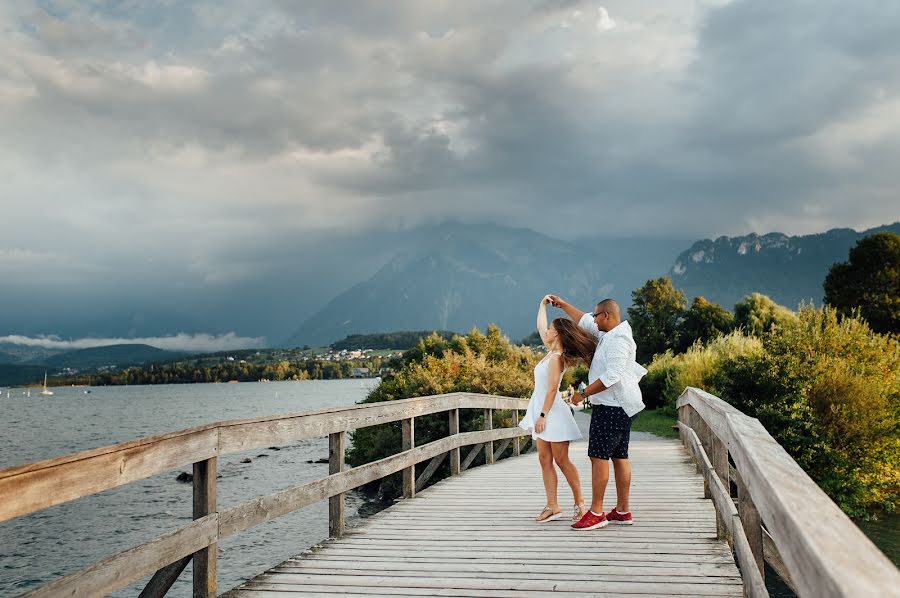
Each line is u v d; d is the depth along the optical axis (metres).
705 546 5.25
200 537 4.08
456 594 4.30
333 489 5.85
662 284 69.00
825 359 15.94
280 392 171.50
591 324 6.40
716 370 19.41
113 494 25.09
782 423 14.59
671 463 11.01
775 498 1.63
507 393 21.50
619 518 6.10
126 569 3.39
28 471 2.83
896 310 43.53
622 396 5.82
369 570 4.91
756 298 58.56
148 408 104.19
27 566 16.22
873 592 1.01
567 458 6.28
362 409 6.61
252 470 30.05
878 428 15.05
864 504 14.86
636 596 4.13
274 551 16.58
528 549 5.36
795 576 1.40
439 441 9.06
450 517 6.76
